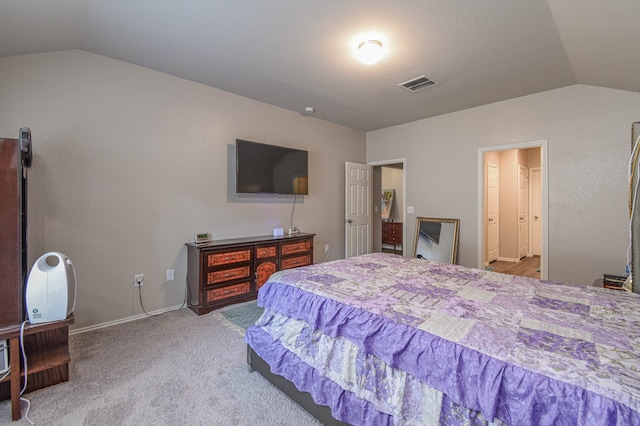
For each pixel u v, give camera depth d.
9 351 1.71
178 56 2.73
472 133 4.12
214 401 1.75
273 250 3.68
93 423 1.58
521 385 0.95
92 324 2.72
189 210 3.33
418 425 1.16
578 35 2.20
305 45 2.51
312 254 4.15
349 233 5.10
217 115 3.53
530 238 6.66
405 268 2.29
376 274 2.11
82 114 2.64
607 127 3.12
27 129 1.90
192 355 2.27
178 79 3.21
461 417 1.06
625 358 0.99
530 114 3.61
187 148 3.30
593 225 3.22
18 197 1.77
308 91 3.55
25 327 1.73
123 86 2.86
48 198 2.50
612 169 3.10
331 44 2.49
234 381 1.94
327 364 1.50
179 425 1.56
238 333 2.64
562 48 2.50
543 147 3.51
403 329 1.28
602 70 2.70
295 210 4.45
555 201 3.44
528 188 6.66
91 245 2.71
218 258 3.18
